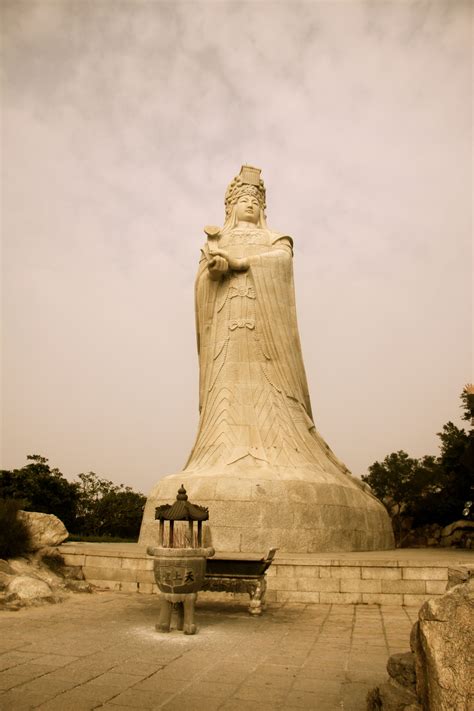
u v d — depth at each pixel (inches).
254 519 768.9
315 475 866.8
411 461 1844.2
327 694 275.4
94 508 1955.0
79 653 346.6
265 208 1162.6
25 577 551.2
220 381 969.5
